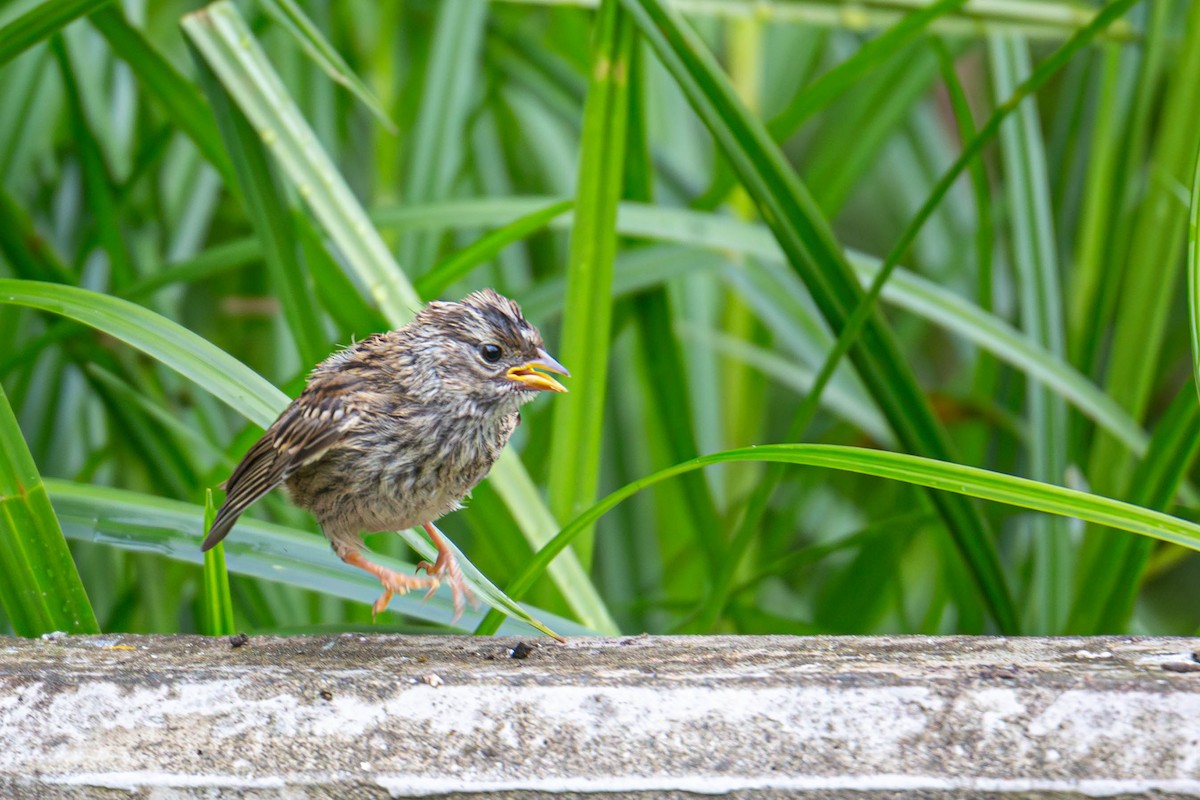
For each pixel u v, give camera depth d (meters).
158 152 8.78
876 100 9.99
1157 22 7.93
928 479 4.50
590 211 6.68
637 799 4.13
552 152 11.52
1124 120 8.87
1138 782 3.90
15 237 8.15
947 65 8.33
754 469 10.80
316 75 10.05
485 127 11.23
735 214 10.29
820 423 12.59
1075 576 8.01
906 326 11.93
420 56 10.24
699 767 4.13
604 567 10.23
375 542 8.84
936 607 9.20
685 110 11.38
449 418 6.17
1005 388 10.69
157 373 9.45
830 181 10.01
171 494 8.70
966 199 12.21
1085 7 8.30
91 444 10.18
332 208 6.57
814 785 4.06
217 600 5.81
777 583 11.55
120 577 9.74
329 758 4.31
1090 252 8.55
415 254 9.80
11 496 5.53
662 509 10.43
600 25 6.51
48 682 4.55
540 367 6.45
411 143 9.48
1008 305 11.54
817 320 9.86
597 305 6.70
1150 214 7.77
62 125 9.91
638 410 10.65
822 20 8.65
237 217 11.83
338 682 4.48
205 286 10.96
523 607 6.05
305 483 6.16
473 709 4.34
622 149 6.65
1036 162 8.38
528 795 4.18
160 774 4.33
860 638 5.16
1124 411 7.91
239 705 4.45
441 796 4.21
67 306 5.30
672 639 5.27
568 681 4.38
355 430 5.94
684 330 10.34
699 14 10.34
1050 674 4.22
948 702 4.11
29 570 5.61
